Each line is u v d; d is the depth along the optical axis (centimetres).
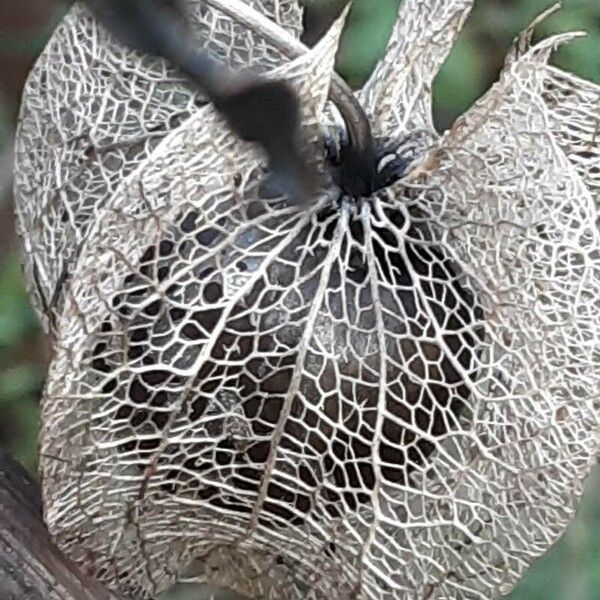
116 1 6
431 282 9
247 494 9
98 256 8
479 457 9
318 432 9
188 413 9
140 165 8
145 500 9
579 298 9
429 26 9
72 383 9
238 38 10
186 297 9
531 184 9
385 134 9
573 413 9
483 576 9
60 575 10
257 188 9
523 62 9
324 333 8
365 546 9
